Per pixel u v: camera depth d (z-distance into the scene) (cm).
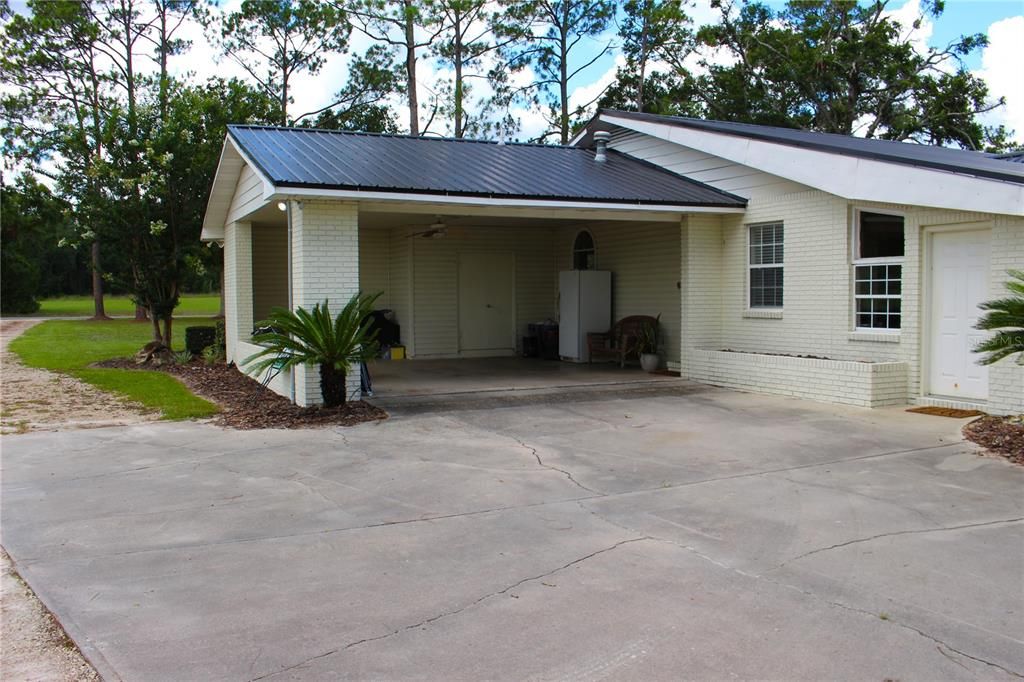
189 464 791
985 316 946
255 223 1659
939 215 1008
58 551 538
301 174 1044
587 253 1812
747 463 758
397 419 1008
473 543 541
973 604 429
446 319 1819
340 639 399
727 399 1144
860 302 1148
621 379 1377
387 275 1886
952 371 1025
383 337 1812
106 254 1769
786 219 1251
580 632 402
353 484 703
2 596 466
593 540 543
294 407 1080
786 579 468
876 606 429
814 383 1112
